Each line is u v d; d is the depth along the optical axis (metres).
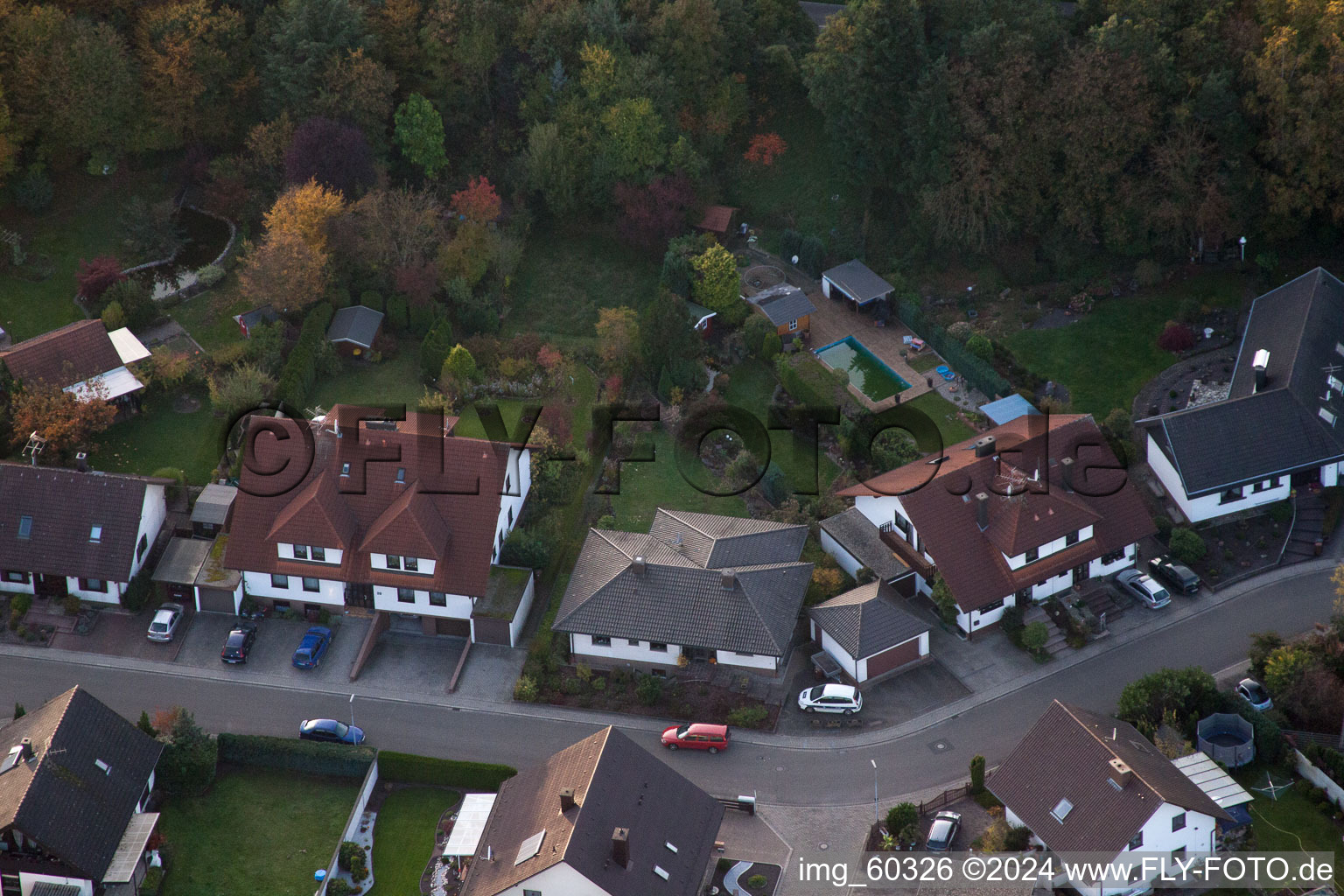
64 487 90.81
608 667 89.00
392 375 107.69
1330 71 107.56
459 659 89.19
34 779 72.38
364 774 81.25
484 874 72.19
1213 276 114.50
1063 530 90.50
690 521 94.50
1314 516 97.12
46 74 110.94
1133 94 112.12
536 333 113.75
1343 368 101.44
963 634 90.94
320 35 115.88
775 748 83.75
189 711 85.00
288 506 90.19
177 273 111.62
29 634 88.88
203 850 77.25
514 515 95.62
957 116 113.56
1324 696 81.81
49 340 99.62
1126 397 106.19
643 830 72.19
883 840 76.88
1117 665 88.12
